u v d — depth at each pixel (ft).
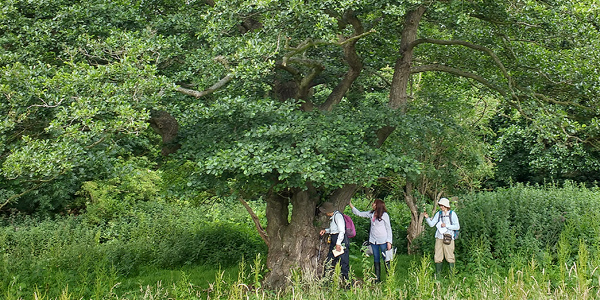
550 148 46.42
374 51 29.89
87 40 20.42
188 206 49.42
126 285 24.88
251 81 22.91
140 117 17.35
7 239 41.57
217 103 20.44
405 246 36.96
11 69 17.57
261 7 19.24
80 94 18.66
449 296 17.46
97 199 50.47
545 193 35.99
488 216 29.58
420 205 35.53
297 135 20.74
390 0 21.91
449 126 30.22
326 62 28.50
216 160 18.94
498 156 54.80
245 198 23.72
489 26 26.73
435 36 32.19
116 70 18.86
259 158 18.44
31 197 51.11
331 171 20.89
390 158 21.56
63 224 45.42
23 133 19.11
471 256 26.14
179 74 22.18
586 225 28.50
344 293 18.35
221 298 20.31
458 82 33.06
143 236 38.11
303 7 18.81
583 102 25.45
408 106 26.48
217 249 34.17
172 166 24.18
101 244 38.40
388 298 16.88
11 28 20.86
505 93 25.27
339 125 21.91
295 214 24.82
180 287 18.98
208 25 20.99
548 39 25.03
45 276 25.07
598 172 55.31
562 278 17.43
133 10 23.47
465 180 39.17
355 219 40.11
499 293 17.28
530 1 21.66
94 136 18.76
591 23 22.35
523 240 26.89
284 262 24.23
